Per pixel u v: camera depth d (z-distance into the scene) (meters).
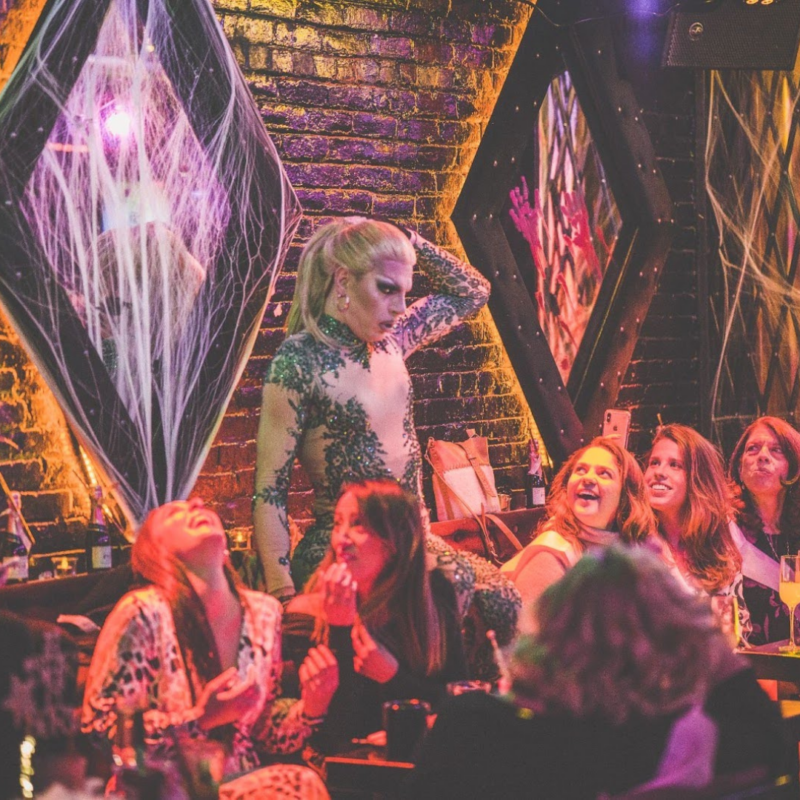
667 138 8.87
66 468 5.81
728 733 3.41
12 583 5.32
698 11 7.77
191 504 4.60
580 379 8.38
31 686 3.86
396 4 7.18
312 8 6.82
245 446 6.59
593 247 8.40
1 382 5.59
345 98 7.00
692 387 9.17
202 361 6.21
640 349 8.82
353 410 5.75
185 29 6.13
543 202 8.08
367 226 5.80
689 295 9.12
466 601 5.69
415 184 7.36
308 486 6.88
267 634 4.71
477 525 7.18
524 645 3.31
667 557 6.47
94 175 5.82
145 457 5.97
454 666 5.03
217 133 6.26
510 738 3.30
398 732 4.32
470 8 7.52
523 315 7.86
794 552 7.25
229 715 4.34
